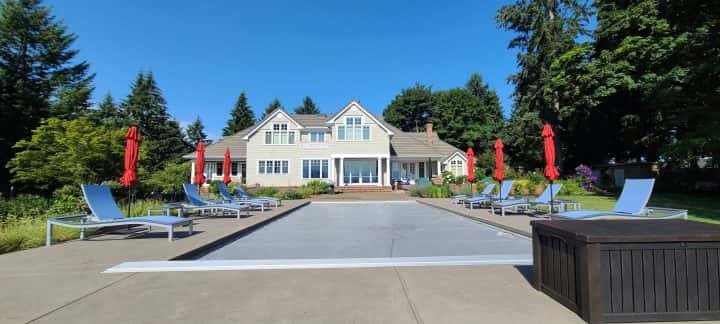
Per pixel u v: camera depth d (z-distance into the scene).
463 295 3.71
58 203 13.02
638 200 8.23
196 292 3.84
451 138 56.16
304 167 33.41
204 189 30.94
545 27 30.52
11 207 12.95
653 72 21.36
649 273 3.02
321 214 14.41
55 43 35.62
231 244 7.47
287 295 3.74
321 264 5.03
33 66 35.22
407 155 34.88
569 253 3.32
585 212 8.16
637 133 26.89
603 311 2.97
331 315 3.20
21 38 34.06
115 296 3.70
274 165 33.53
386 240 7.93
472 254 6.37
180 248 6.12
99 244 6.54
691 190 22.05
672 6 16.41
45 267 4.83
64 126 19.33
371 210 16.33
